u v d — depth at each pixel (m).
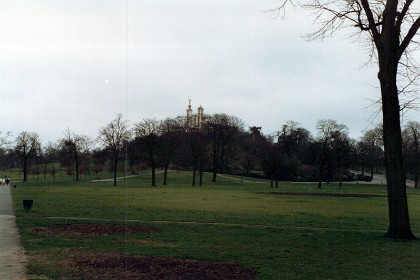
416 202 53.03
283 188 93.00
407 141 108.25
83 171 131.12
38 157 128.12
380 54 20.33
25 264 13.95
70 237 20.03
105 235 20.84
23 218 28.00
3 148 124.06
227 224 26.20
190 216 30.75
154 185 97.31
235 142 140.38
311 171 134.62
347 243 19.00
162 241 19.22
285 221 28.39
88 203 42.66
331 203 48.25
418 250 17.23
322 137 107.12
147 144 98.69
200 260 14.88
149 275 12.55
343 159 110.06
